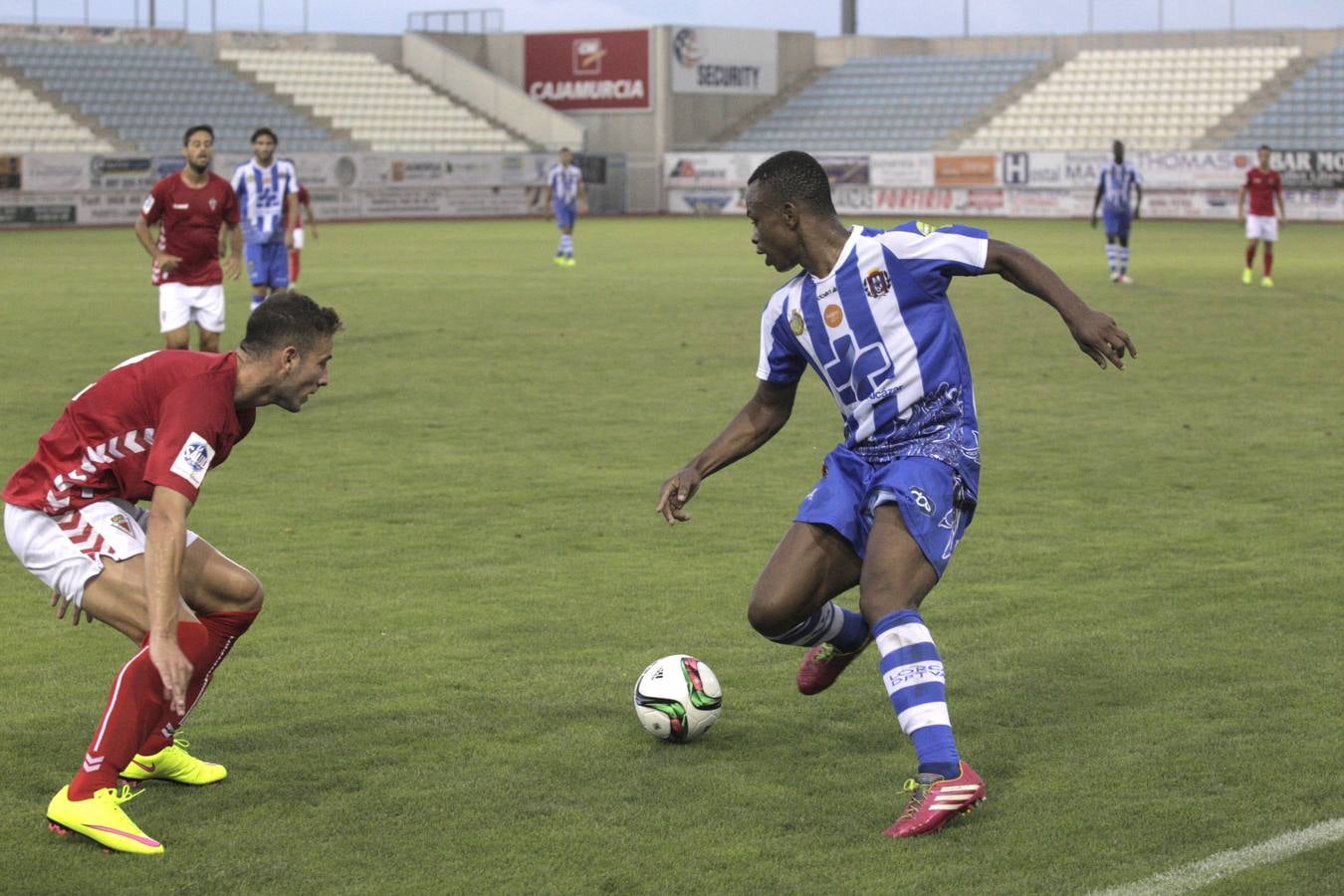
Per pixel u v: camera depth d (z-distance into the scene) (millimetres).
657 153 52688
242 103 49438
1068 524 8125
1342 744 4852
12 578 7152
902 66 55062
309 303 4281
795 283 4703
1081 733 4996
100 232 38188
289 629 6250
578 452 10336
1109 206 23234
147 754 4445
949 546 4484
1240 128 48094
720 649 5980
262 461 10031
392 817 4352
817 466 9852
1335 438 10656
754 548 7676
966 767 4289
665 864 4027
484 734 5031
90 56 48594
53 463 4277
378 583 6980
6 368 14281
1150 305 20109
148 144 46281
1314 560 7316
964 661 5773
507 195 48594
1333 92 47562
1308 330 17328
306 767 4742
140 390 4188
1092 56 52844
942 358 4566
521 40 54750
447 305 20531
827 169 48281
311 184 44125
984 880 3912
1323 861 3994
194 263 12445
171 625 3977
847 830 4246
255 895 3861
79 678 5641
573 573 7160
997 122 51219
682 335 17219
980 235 4520
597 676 5641
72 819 4145
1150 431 10992
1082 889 3846
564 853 4098
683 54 52812
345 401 12555
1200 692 5391
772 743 4957
